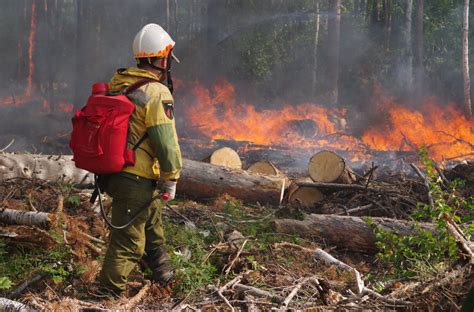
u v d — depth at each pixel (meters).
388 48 26.52
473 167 9.32
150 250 4.67
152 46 4.45
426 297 4.36
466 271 4.50
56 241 5.13
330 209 7.85
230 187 8.12
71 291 4.53
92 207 6.60
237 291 4.61
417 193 8.29
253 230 6.47
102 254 5.27
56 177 7.78
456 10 27.69
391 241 5.79
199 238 5.95
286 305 4.25
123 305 4.21
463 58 21.16
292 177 10.04
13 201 6.61
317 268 5.64
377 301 4.34
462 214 7.35
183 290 4.64
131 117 4.29
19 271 4.84
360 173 10.27
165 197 4.32
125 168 4.29
